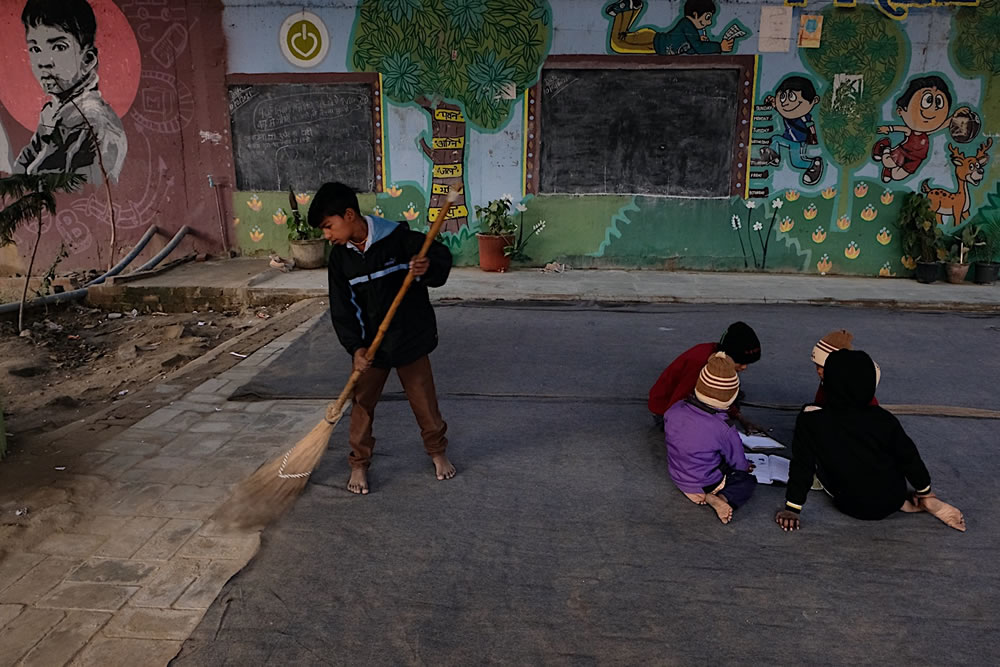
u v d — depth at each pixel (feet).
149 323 24.40
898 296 24.16
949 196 26.61
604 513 10.71
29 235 29.35
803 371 16.90
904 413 14.23
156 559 9.51
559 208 27.91
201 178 28.55
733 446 10.62
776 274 27.86
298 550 9.71
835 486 10.44
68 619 8.35
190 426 13.88
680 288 25.12
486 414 14.35
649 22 25.89
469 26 26.30
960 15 24.97
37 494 11.11
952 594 8.85
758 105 26.30
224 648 7.90
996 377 16.46
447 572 9.29
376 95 27.17
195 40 27.09
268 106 27.63
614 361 17.65
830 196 26.96
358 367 10.15
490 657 7.83
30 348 21.95
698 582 9.11
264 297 25.09
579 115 26.96
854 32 25.39
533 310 22.50
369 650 7.92
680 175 27.27
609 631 8.23
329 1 26.35
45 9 27.12
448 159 27.63
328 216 9.61
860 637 8.13
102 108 28.04
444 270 9.98
